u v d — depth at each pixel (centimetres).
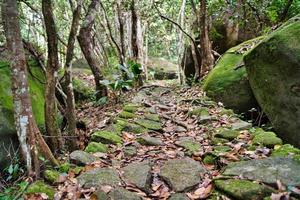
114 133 500
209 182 330
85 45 805
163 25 1680
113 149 448
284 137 518
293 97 496
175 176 351
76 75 1258
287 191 290
